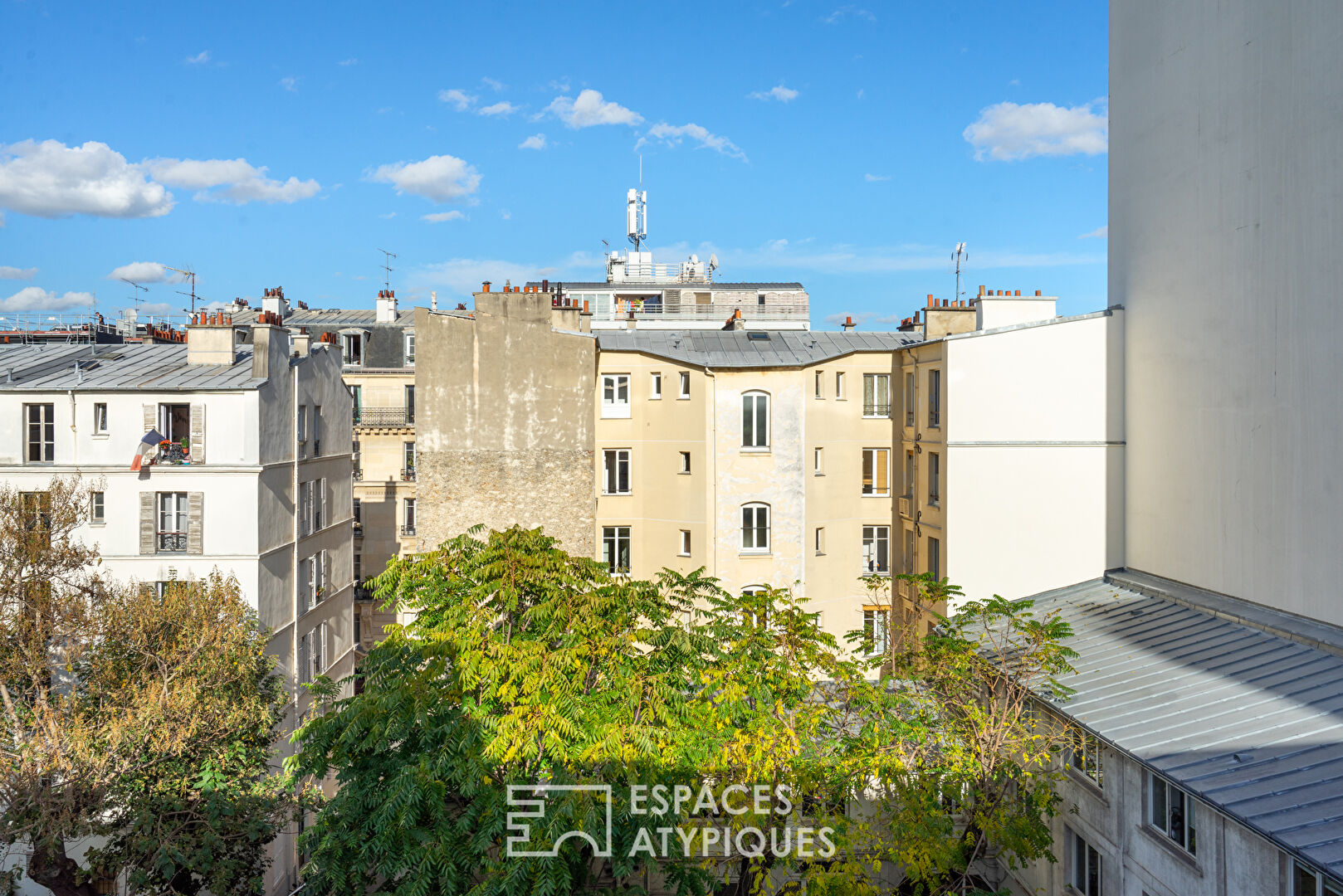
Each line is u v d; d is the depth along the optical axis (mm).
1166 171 25406
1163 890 17125
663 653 19562
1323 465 19297
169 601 25734
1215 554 23234
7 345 39250
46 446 31125
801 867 20469
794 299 84000
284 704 29031
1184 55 24469
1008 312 33312
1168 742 17000
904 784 19125
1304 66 19781
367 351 53688
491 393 35969
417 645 18375
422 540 35844
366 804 17062
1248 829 13984
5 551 25266
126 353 36656
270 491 32094
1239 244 22141
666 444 36312
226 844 25453
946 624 22250
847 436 36969
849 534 37031
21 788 21812
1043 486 27969
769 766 18062
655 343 37500
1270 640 20062
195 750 24172
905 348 34000
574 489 36281
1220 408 23016
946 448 28484
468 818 16547
